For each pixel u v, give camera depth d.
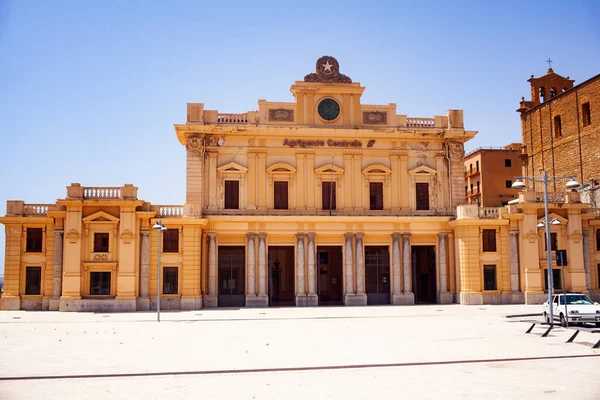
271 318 40.12
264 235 52.19
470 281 51.50
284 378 18.16
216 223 51.81
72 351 24.16
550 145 70.19
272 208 53.50
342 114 55.09
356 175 54.72
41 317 41.69
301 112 54.66
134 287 48.22
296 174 54.03
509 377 17.88
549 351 23.00
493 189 87.12
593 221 53.50
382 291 54.72
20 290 49.06
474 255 51.59
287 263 58.06
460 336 28.39
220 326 34.88
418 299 58.34
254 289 51.72
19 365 20.70
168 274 49.72
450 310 45.59
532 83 75.69
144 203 50.16
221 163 53.50
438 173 55.84
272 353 23.28
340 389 16.45
